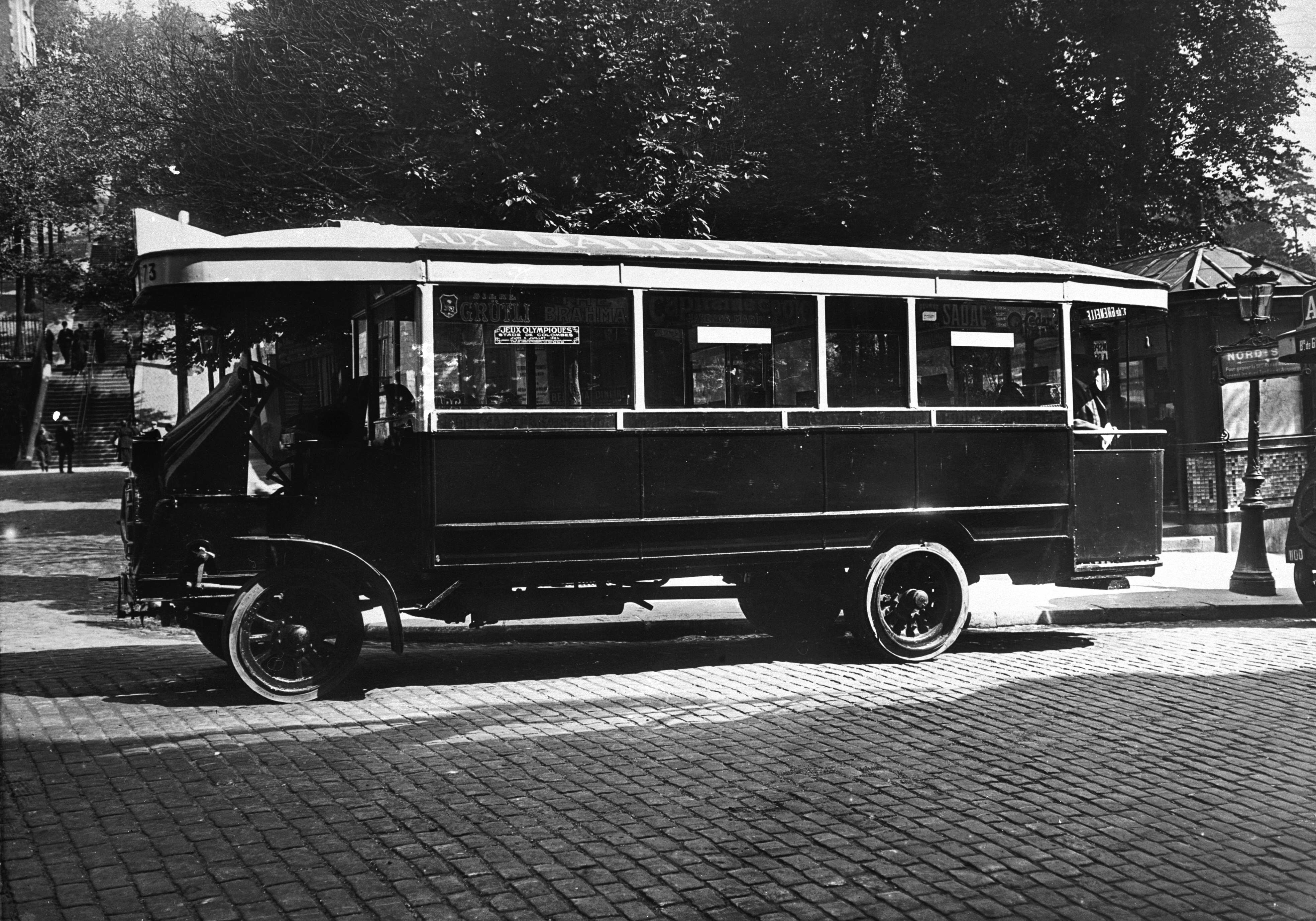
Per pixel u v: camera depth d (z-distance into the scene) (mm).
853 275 9273
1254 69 24672
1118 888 4430
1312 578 12039
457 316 8148
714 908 4238
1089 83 23625
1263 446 17625
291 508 8117
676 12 15906
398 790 5730
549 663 9492
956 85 21453
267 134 15031
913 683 8453
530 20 14219
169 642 10969
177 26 25703
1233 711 7383
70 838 5020
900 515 9422
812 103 19750
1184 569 15617
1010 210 20125
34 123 36875
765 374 9023
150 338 28547
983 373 9828
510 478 8266
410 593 8227
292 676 7984
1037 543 9953
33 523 23500
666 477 8695
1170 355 17797
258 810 5410
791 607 10578
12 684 8586
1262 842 4918
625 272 8539
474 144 14281
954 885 4461
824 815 5293
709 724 7117
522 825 5172
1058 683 8398
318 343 8891
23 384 45031
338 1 15281
